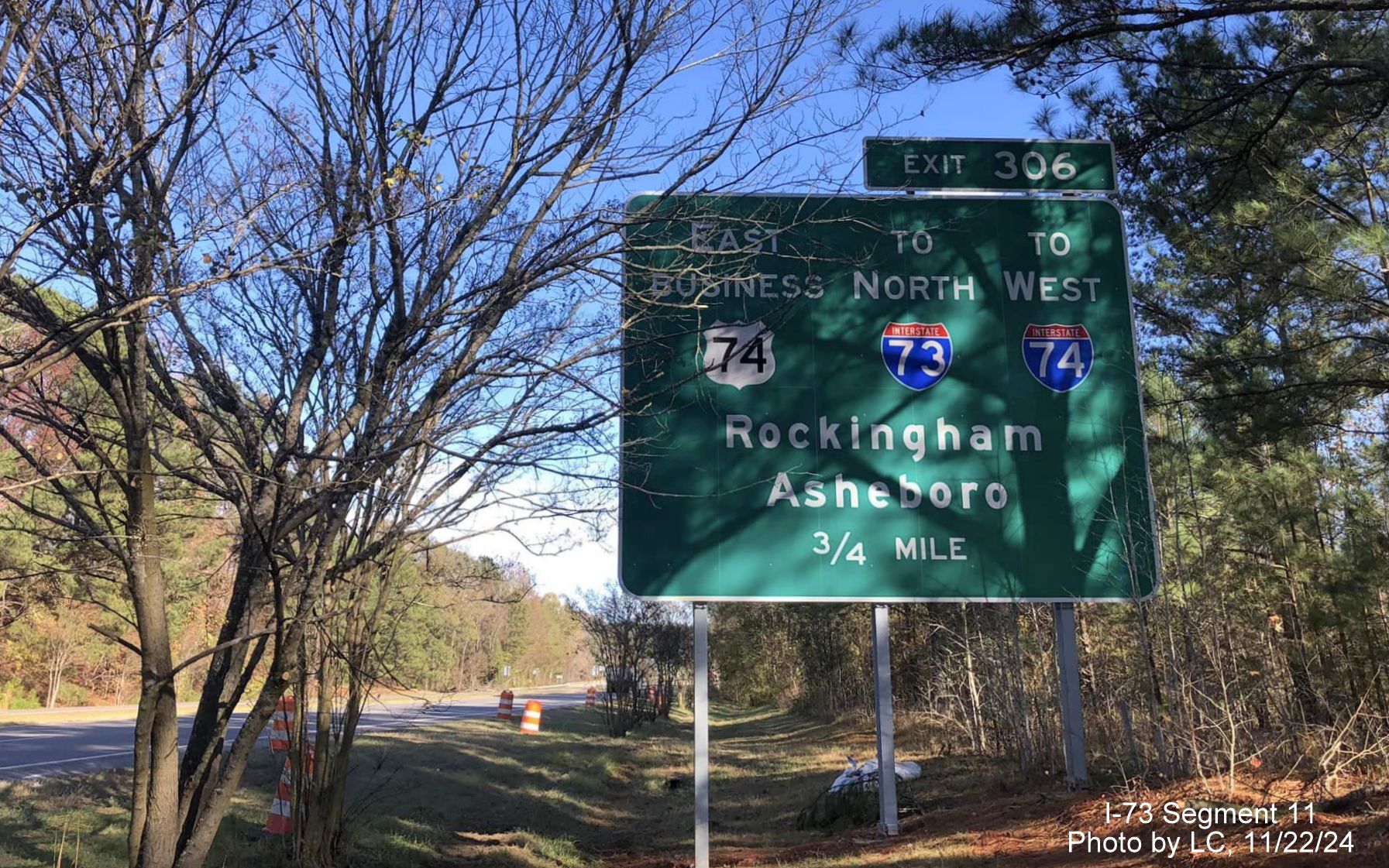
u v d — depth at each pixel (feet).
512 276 14.57
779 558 26.81
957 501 27.68
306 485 14.12
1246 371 31.19
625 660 86.99
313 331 15.38
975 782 36.40
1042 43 28.76
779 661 132.46
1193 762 25.89
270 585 15.60
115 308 11.25
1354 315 29.63
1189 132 31.91
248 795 35.96
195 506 19.25
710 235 18.72
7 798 34.65
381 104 15.03
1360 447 32.50
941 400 28.17
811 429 27.53
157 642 13.99
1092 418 28.53
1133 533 27.73
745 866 27.20
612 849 35.22
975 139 29.96
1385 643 28.68
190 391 15.70
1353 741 24.14
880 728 28.32
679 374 27.22
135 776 13.93
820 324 28.12
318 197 15.17
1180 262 37.73
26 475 14.14
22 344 13.65
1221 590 31.76
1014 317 28.91
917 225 29.07
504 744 63.05
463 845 32.78
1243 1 26.55
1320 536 32.45
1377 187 31.12
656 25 15.28
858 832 30.25
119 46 12.01
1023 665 37.55
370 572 21.15
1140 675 33.63
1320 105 28.04
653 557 26.48
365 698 29.35
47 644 111.55
